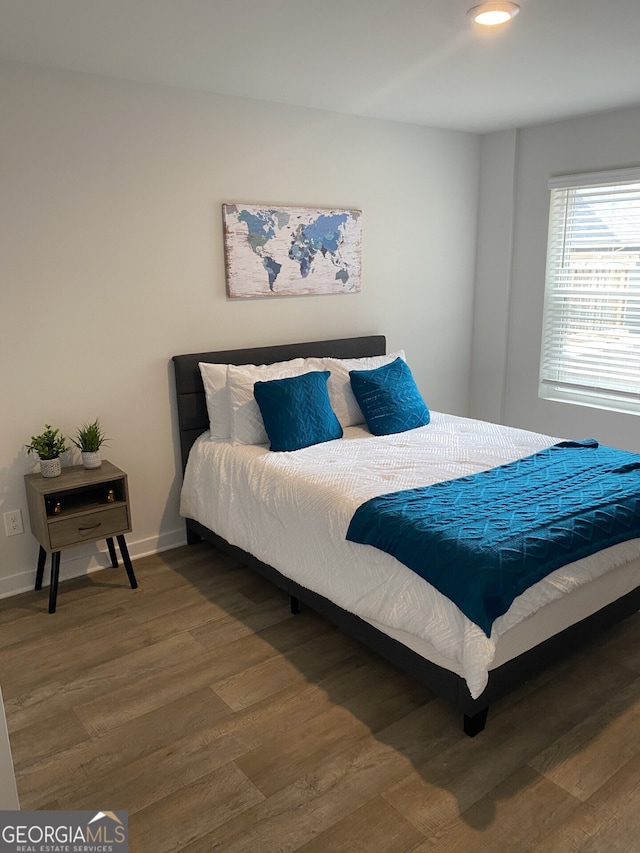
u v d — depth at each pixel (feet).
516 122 13.43
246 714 7.33
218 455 10.66
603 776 6.33
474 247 15.39
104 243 10.14
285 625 9.18
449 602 6.64
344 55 8.86
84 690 7.78
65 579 10.63
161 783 6.35
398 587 7.22
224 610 9.61
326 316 13.14
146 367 10.96
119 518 9.88
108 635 8.95
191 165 10.78
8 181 9.16
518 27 7.86
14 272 9.42
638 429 13.20
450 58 9.05
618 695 7.51
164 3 7.00
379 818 5.91
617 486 8.38
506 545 6.68
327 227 12.59
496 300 15.24
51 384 10.04
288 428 10.41
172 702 7.55
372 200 13.29
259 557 9.52
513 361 15.30
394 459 9.85
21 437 9.87
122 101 9.91
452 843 5.64
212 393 11.07
